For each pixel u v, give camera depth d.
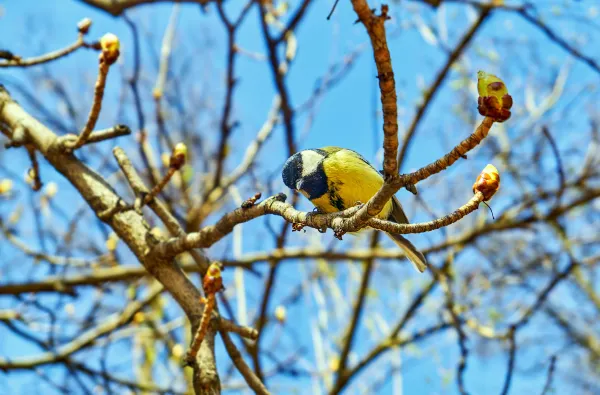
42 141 4.01
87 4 5.62
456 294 7.46
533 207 7.57
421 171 2.56
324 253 6.86
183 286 3.56
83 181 3.88
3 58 4.23
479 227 7.62
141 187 3.79
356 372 7.21
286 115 6.44
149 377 7.40
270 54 6.23
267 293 6.49
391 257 7.17
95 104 3.62
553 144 6.72
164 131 6.80
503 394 4.98
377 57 2.35
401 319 7.41
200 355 3.23
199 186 8.09
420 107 7.00
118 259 6.87
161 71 7.59
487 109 2.34
